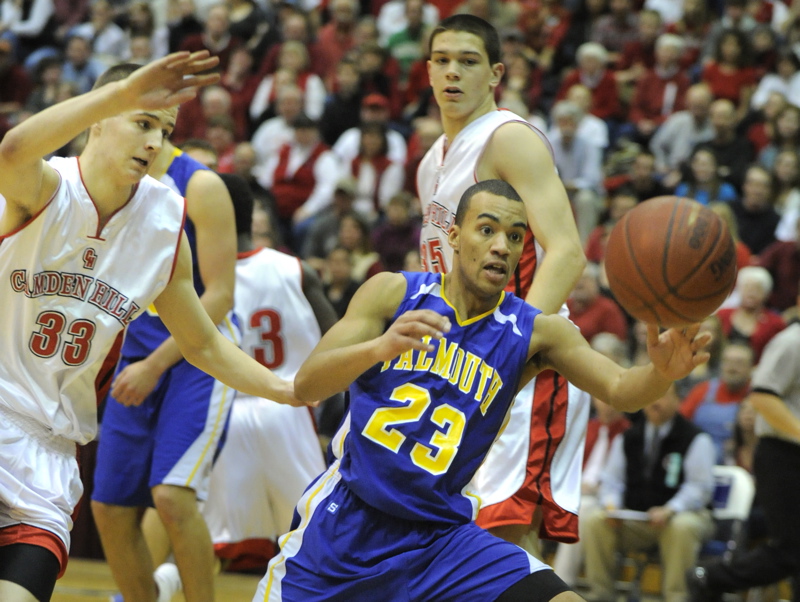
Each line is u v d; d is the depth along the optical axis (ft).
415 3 73.00
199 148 31.19
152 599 27.09
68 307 18.40
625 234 17.04
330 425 39.75
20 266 18.04
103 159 18.04
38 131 16.25
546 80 70.95
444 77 23.35
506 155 22.49
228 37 74.49
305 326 32.19
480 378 17.92
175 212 19.13
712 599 34.35
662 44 66.44
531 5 76.59
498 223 17.65
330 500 17.98
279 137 63.10
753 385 31.99
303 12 78.54
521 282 23.15
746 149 58.18
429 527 17.72
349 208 55.21
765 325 45.57
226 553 31.99
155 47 78.54
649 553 38.70
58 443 19.07
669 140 61.57
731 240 16.76
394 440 17.62
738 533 36.65
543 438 22.67
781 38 69.92
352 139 62.59
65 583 39.09
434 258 24.02
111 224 18.43
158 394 26.23
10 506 17.97
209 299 25.39
